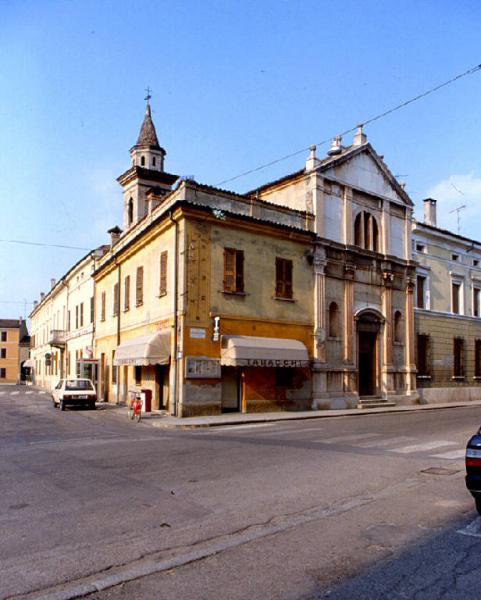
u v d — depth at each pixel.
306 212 27.80
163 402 25.67
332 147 30.36
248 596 4.66
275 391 25.31
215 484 8.91
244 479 9.29
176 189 24.17
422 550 5.80
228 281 24.17
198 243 23.39
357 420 21.55
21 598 4.65
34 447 13.74
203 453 12.14
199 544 6.02
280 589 4.80
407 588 4.80
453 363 37.50
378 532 6.45
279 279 26.17
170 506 7.55
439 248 37.69
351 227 29.88
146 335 26.09
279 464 10.70
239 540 6.13
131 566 5.37
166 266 24.70
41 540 6.12
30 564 5.42
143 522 6.80
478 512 6.90
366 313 30.33
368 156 31.69
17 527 6.61
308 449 12.76
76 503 7.73
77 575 5.14
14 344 93.12
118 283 32.31
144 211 34.81
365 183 31.28
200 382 22.86
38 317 72.38
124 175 35.91
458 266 39.25
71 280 47.66
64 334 49.44
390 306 31.86
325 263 28.11
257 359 23.55
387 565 5.36
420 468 10.38
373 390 30.78
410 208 34.12
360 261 30.31
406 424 19.12
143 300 27.78
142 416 23.03
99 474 9.77
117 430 18.33
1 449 13.48
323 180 28.67
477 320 40.25
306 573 5.16
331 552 5.75
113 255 32.75
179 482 9.05
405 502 7.87
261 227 25.36
